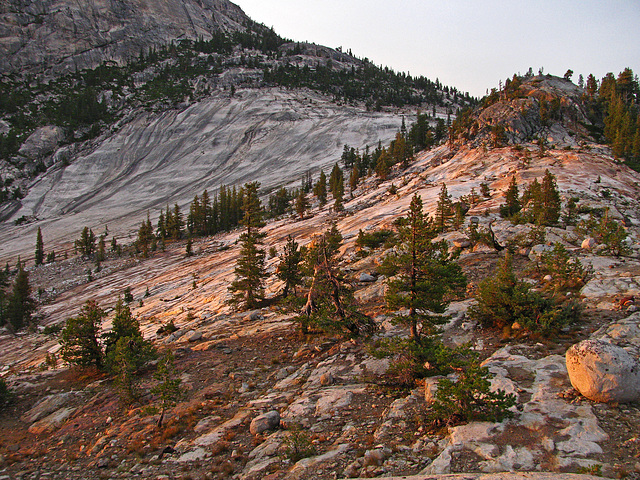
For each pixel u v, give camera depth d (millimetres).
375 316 25203
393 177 119312
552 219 43688
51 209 172625
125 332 24188
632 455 9195
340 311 22703
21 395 21125
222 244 97750
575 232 37875
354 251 47969
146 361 21672
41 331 58312
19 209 171500
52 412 18594
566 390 12438
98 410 17859
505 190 64500
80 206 173625
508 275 19656
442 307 17125
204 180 189750
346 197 116562
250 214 39281
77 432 16016
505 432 10625
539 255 29984
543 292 23109
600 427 10367
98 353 23609
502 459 9570
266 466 11195
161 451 13250
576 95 123750
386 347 16359
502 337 18453
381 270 18203
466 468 9453
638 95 149125
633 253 29922
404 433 11852
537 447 9883
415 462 10172
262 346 24453
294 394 16500
